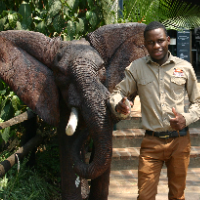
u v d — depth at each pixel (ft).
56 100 10.48
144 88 8.64
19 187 12.43
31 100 10.54
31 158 14.62
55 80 10.32
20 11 14.39
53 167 14.19
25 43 10.69
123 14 17.90
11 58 10.60
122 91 8.84
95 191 10.78
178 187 8.91
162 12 18.24
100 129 8.59
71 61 9.82
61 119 10.59
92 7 14.23
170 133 8.52
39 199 12.12
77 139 9.66
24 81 10.56
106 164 8.54
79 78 9.42
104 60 10.98
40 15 14.60
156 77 8.55
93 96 8.97
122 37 11.21
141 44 11.50
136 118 17.38
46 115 10.52
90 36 10.96
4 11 14.26
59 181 13.89
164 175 14.52
